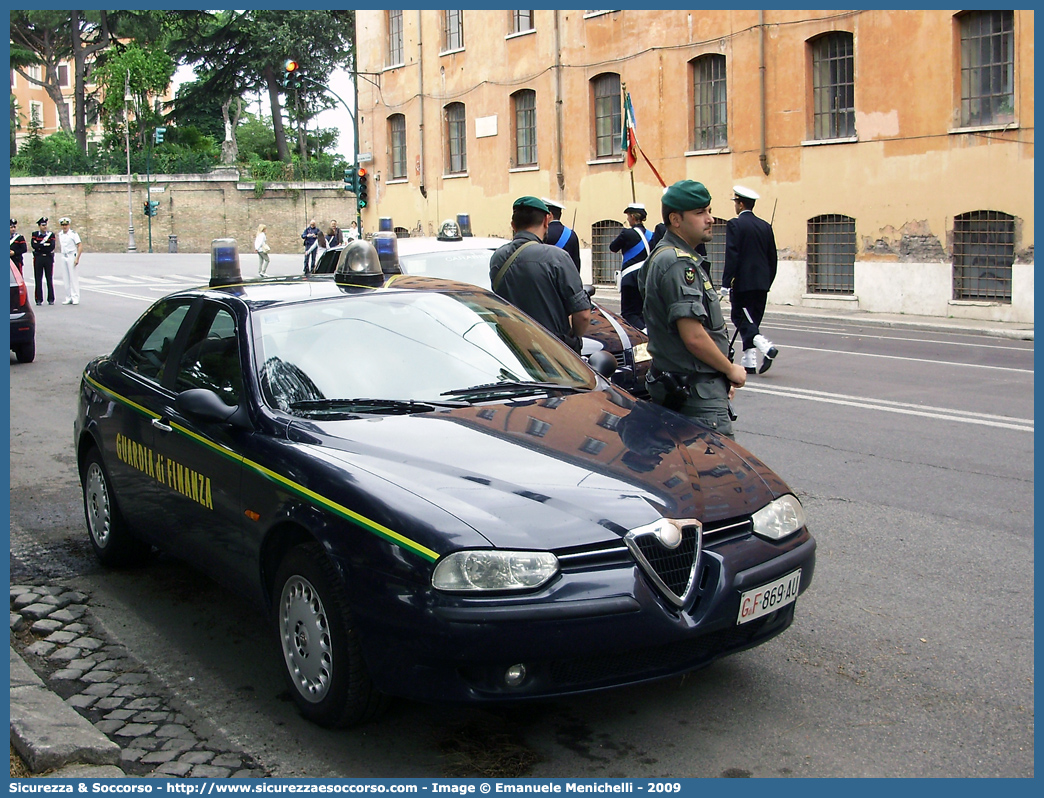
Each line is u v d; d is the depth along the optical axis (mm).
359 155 36188
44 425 9812
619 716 4008
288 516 3973
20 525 6633
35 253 22828
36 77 85625
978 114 19422
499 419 4375
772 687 4223
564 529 3578
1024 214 18688
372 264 5555
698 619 3672
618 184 26812
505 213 30562
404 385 4660
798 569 4027
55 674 4445
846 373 12398
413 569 3512
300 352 4699
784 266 22812
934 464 7715
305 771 3650
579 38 27359
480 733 3895
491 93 30562
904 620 4875
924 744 3770
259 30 62781
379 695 3768
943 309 20016
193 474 4719
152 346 5594
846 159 21453
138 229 60688
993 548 5852
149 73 62438
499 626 3422
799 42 22078
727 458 4273
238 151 71562
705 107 24562
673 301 5039
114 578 5648
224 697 4227
